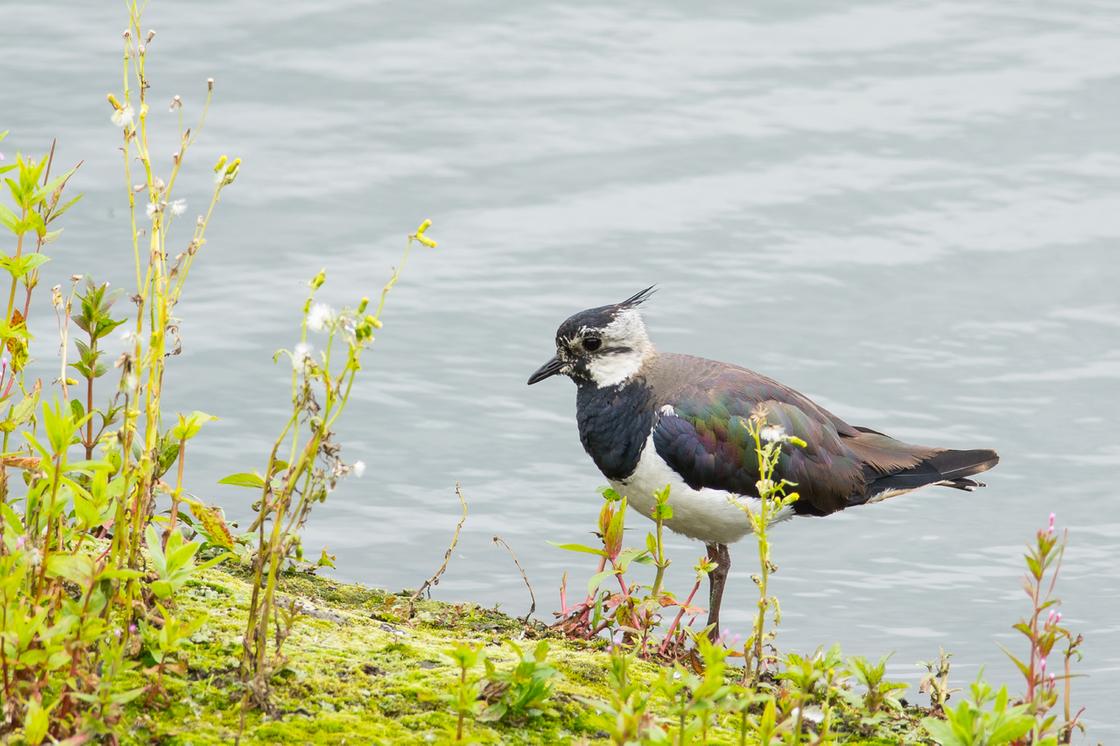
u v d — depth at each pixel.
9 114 19.61
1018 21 24.33
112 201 18.42
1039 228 19.28
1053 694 7.04
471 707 6.89
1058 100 22.03
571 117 21.41
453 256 18.44
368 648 8.11
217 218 18.55
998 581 13.66
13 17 22.39
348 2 23.95
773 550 14.30
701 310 17.66
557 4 24.61
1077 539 14.27
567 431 15.92
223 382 15.78
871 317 17.77
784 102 22.00
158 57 21.64
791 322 17.58
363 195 19.31
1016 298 18.16
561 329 11.96
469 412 15.99
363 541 13.66
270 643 7.89
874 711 7.95
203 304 17.03
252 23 22.95
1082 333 17.58
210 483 14.16
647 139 20.98
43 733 6.09
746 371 12.12
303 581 10.08
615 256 18.55
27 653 6.28
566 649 9.05
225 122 20.42
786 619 12.95
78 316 7.85
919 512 15.00
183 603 8.31
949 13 24.66
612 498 10.06
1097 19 24.42
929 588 13.56
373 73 22.03
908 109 21.84
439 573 10.30
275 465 7.18
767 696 6.90
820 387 16.41
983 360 17.06
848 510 15.04
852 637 12.62
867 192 20.00
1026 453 15.59
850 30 24.09
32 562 6.49
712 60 23.09
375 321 6.70
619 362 11.84
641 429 11.69
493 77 22.28
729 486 11.48
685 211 19.56
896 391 16.41
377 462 15.00
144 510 7.32
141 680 7.08
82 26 22.27
